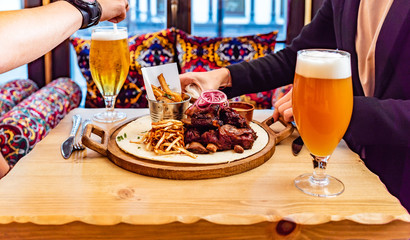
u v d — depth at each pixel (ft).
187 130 3.56
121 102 8.28
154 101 3.91
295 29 9.50
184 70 8.32
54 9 3.25
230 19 9.84
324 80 2.61
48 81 9.42
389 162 4.17
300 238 2.52
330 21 5.15
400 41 4.03
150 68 4.13
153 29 9.75
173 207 2.61
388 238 2.55
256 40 8.49
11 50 2.80
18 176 3.03
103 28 4.44
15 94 8.33
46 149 3.59
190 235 2.50
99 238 2.50
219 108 3.65
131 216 2.47
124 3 4.21
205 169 3.01
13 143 5.73
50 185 2.90
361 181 3.02
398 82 4.12
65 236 2.49
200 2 9.62
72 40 8.47
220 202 2.68
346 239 2.55
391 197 2.78
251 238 2.51
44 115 6.70
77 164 3.29
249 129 3.51
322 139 2.79
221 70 4.89
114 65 4.34
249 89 5.07
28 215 2.47
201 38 8.50
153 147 3.41
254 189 2.88
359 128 3.55
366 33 4.46
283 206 2.64
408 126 3.48
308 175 3.11
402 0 4.00
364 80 4.45
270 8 9.87
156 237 2.50
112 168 3.23
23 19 2.95
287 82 5.32
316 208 2.62
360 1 4.54
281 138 3.77
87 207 2.60
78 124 4.23
